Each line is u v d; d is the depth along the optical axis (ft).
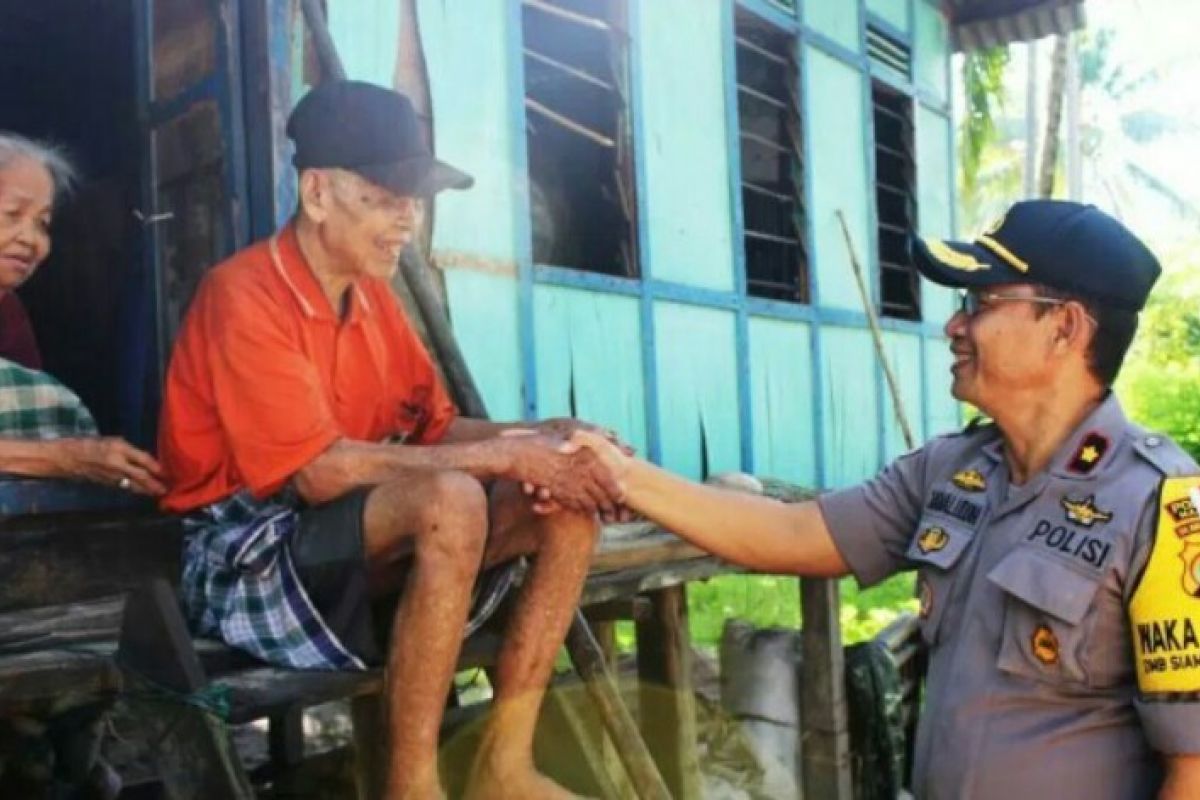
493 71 15.19
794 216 22.90
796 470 22.34
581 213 18.76
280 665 6.95
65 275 14.30
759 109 23.38
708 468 19.58
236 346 7.03
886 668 14.97
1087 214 5.85
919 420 28.22
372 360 7.78
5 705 6.37
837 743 13.50
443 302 14.24
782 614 15.90
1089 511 5.53
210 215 11.53
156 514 8.97
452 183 7.48
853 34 25.03
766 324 21.52
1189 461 5.48
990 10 30.37
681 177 19.10
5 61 14.98
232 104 11.20
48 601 8.29
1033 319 5.78
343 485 6.95
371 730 7.18
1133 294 5.70
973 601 5.87
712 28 19.94
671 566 10.75
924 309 28.71
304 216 7.41
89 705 6.68
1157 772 5.52
